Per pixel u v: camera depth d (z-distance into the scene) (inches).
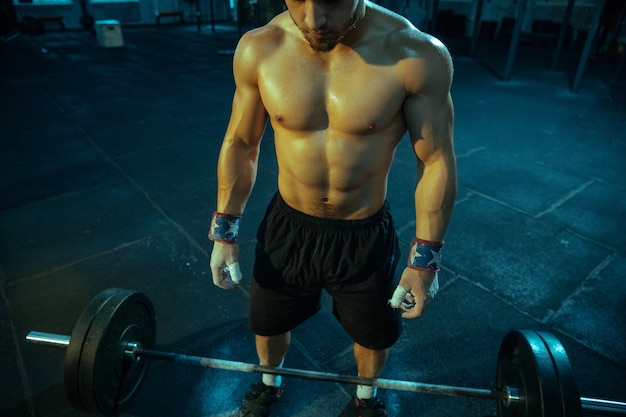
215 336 92.8
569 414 49.8
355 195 52.2
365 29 43.6
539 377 51.6
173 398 78.9
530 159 183.6
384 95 43.7
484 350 89.5
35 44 509.4
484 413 77.1
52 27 657.0
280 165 54.8
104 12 682.2
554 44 487.8
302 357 87.7
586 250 122.0
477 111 251.6
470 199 149.2
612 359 86.9
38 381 81.0
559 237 128.0
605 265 115.6
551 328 94.7
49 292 103.6
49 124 224.4
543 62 404.8
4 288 104.3
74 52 458.6
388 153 49.4
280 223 57.4
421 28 494.6
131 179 162.4
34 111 247.1
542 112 251.3
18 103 262.7
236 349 89.7
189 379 82.7
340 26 39.2
